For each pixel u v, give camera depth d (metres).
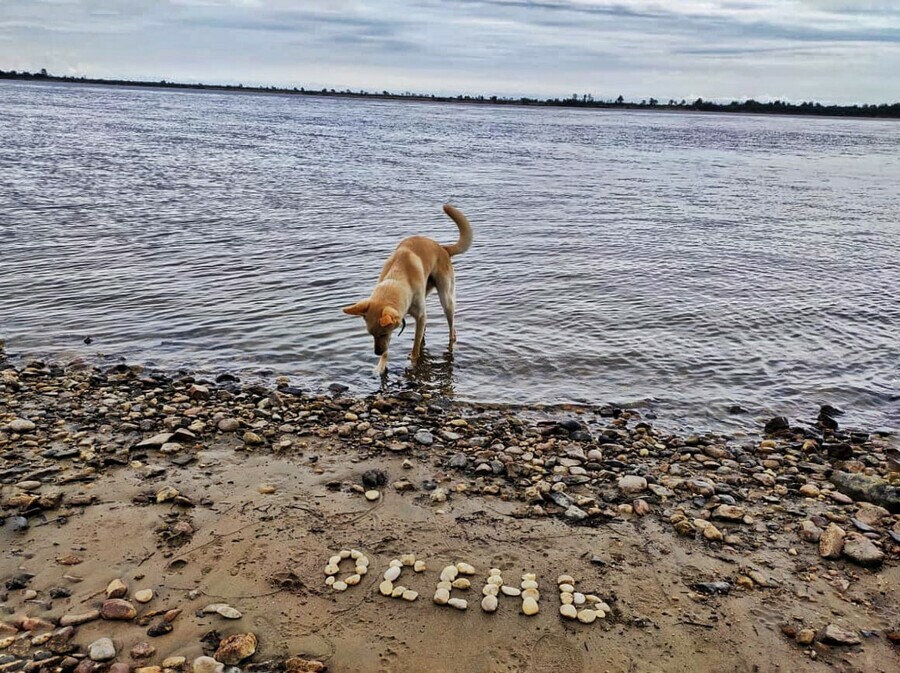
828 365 3.79
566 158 18.78
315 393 3.27
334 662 1.57
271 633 1.65
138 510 2.15
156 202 8.40
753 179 14.52
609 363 3.76
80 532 2.02
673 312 4.62
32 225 6.68
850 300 4.98
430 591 1.83
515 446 2.74
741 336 4.20
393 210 8.72
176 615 1.69
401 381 3.47
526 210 9.13
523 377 3.57
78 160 12.43
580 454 2.68
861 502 2.38
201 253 5.95
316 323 4.28
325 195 9.82
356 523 2.14
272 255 5.98
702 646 1.66
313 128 29.92
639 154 21.47
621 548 2.06
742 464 2.68
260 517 2.14
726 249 6.80
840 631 1.70
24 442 2.59
